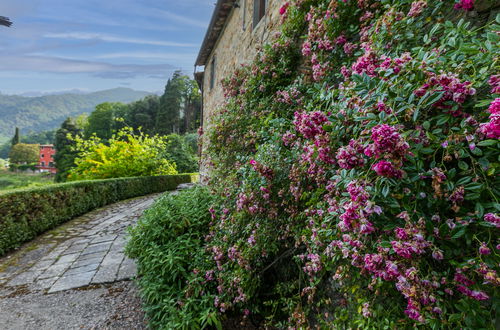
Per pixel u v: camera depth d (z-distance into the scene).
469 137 0.84
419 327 0.96
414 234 0.85
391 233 0.99
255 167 1.71
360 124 1.12
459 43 1.00
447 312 0.91
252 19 4.18
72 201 5.80
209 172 3.64
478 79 0.91
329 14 1.91
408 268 0.90
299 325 1.47
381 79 1.11
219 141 3.33
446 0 1.32
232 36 5.42
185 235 2.49
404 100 1.00
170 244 2.40
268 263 2.15
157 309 2.05
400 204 0.97
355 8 1.85
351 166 1.03
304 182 1.59
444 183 0.87
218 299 1.85
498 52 0.86
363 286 1.23
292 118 2.29
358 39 1.87
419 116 1.00
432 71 0.95
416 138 0.94
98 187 6.95
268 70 2.88
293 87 2.35
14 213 4.14
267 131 2.23
